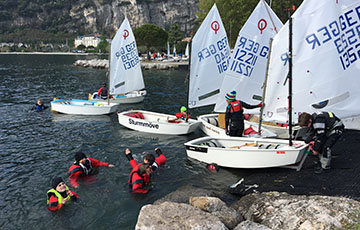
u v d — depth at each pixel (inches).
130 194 299.4
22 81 1333.7
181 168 365.4
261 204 248.7
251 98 462.9
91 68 2197.3
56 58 4170.8
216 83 548.4
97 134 519.2
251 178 326.3
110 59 663.1
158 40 2544.3
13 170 362.9
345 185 271.6
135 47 689.6
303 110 352.8
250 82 454.0
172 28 4205.2
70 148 444.5
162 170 359.3
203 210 233.9
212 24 509.7
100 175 344.5
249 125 458.0
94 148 444.1
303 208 224.1
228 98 392.5
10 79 1411.2
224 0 1737.2
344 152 360.2
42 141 478.6
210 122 527.2
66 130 544.4
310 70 338.3
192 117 679.7
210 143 407.2
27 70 1978.3
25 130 543.2
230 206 267.4
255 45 436.1
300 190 276.4
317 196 246.7
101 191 305.6
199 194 292.2
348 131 447.2
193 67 522.3
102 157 405.1
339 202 227.0
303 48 334.6
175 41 4183.1
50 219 257.8
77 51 7455.7
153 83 1296.8
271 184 299.6
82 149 439.8
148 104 820.0
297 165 327.9
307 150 324.2
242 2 1662.2
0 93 983.6
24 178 340.5
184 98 919.0
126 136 506.6
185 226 201.2
